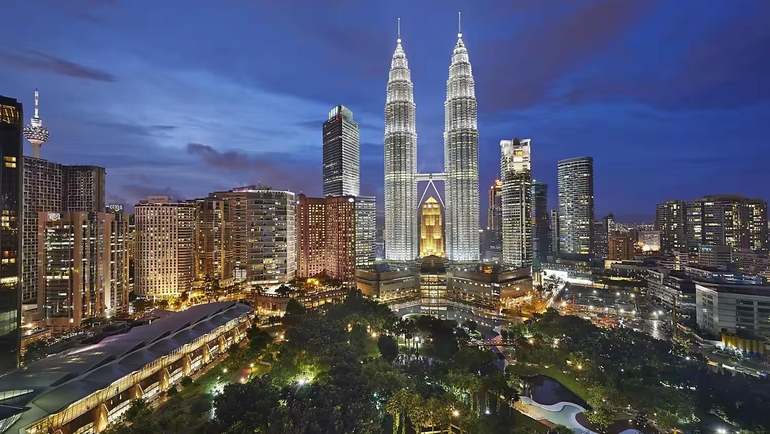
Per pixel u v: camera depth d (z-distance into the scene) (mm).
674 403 120500
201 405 128875
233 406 114438
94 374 129375
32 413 106500
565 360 167625
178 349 164875
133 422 116812
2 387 115500
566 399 151125
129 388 139500
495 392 131125
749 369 174625
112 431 113875
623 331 191125
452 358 167250
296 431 98438
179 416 119375
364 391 126125
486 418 124312
